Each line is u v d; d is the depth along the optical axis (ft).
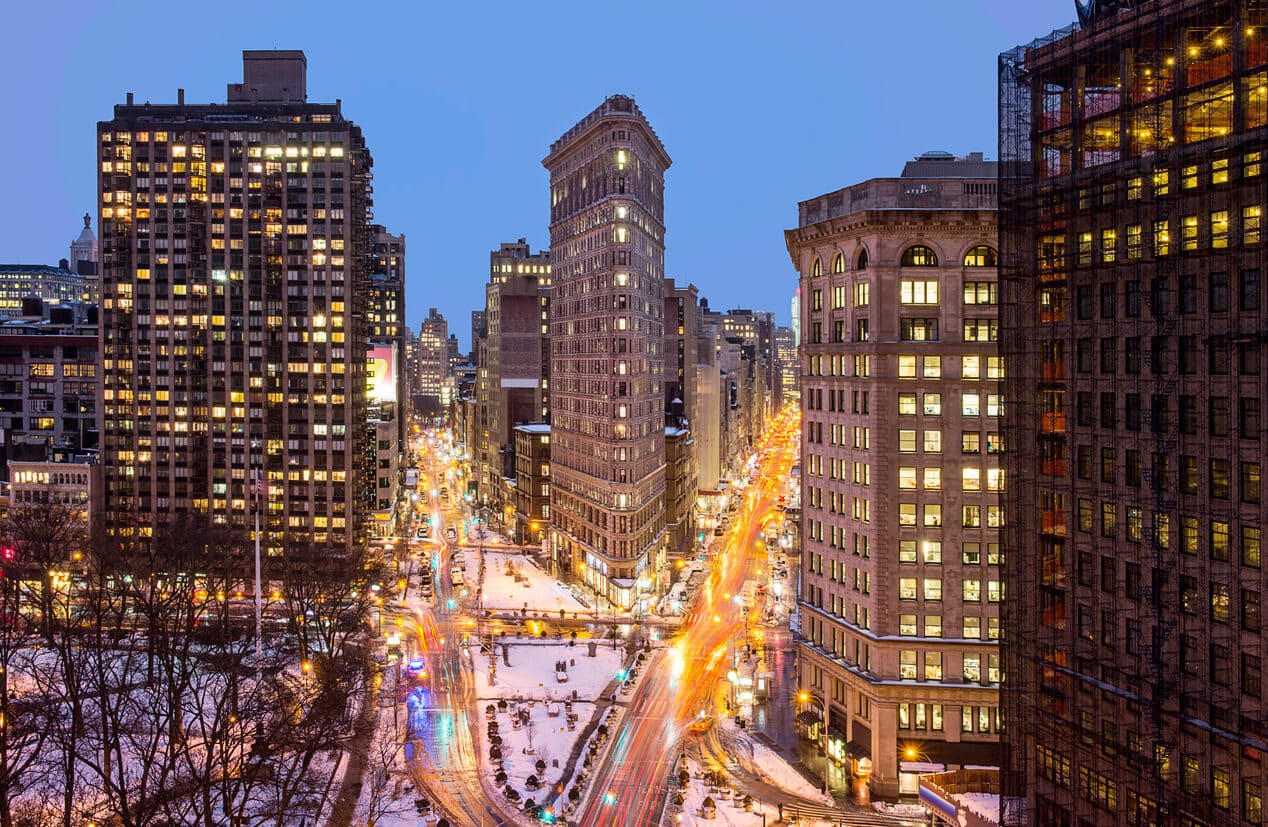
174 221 486.79
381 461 602.85
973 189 259.39
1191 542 171.12
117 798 206.80
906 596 254.47
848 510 269.03
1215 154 166.50
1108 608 187.11
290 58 519.60
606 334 463.42
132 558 399.65
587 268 491.72
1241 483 162.71
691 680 344.49
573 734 287.89
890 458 253.85
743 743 285.02
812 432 290.56
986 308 253.44
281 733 229.45
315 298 490.08
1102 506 188.85
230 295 489.26
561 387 540.93
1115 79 191.83
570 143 509.76
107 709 223.51
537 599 474.49
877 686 249.34
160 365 490.08
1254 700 159.94
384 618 431.43
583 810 234.99
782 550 612.29
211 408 490.90
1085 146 195.62
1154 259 176.35
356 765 263.08
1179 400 173.06
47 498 445.78
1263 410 158.81
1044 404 203.82
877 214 253.24
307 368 490.08
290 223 488.85
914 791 247.50
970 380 251.19
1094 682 187.01
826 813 236.84
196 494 492.13
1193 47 173.37
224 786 192.44
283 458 491.31
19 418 593.01
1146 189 180.04
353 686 282.77
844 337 271.69
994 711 247.70
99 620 264.93
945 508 252.62
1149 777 171.63
